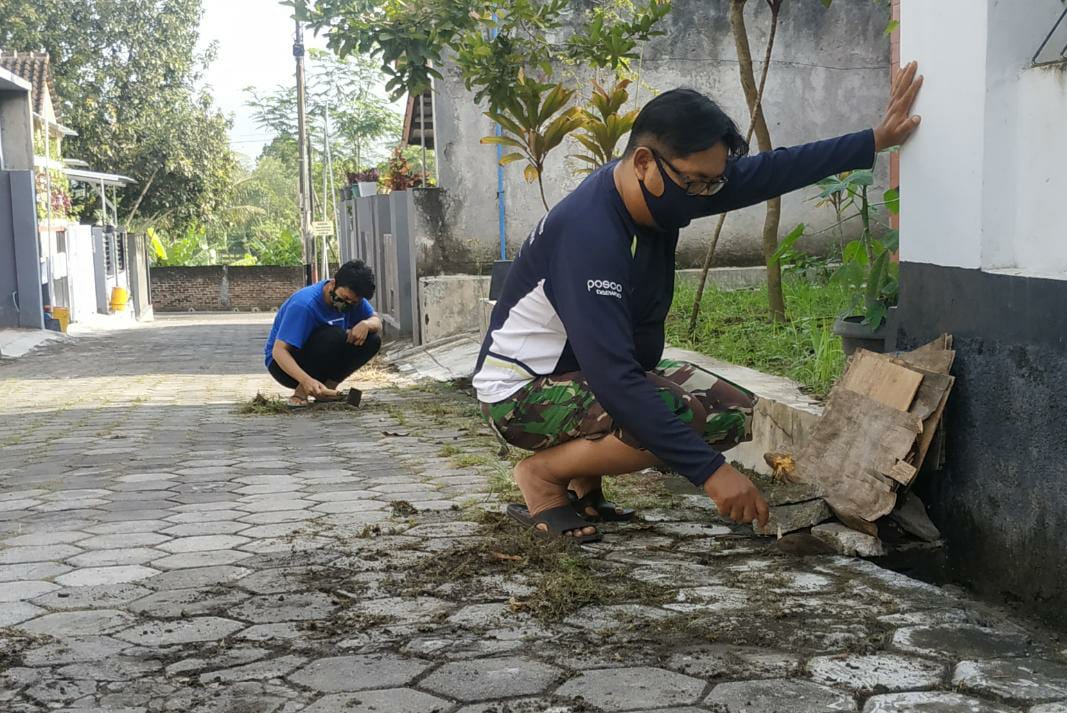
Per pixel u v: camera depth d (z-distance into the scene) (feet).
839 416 10.55
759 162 9.68
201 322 83.71
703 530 10.90
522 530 10.87
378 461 16.16
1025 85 9.10
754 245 32.99
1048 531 8.54
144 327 73.05
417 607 8.51
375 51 29.37
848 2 32.48
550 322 9.58
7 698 6.72
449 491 13.47
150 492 13.83
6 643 7.78
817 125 32.81
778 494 10.59
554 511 10.56
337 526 11.50
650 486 13.14
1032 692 6.57
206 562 10.07
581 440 9.87
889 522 9.93
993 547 9.27
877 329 13.89
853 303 15.03
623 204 8.82
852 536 9.77
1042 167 8.91
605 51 24.22
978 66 9.30
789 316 21.09
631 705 6.48
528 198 34.78
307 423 21.26
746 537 10.61
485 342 10.25
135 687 6.90
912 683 6.79
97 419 22.93
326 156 123.34
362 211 50.60
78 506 12.94
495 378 9.93
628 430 8.50
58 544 10.91
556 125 24.30
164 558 10.23
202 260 127.03
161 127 106.83
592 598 8.61
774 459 10.71
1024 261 9.20
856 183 15.44
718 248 32.89
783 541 10.03
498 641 7.67
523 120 24.50
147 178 108.47
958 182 9.70
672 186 8.46
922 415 9.70
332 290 23.61
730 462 14.80
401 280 39.52
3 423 22.62
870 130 10.34
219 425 21.27
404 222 39.22
